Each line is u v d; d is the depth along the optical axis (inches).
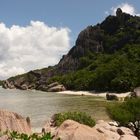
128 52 6501.0
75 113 1350.9
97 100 4192.9
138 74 5137.8
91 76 6136.8
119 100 4047.7
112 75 5418.3
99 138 574.9
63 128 610.5
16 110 3213.6
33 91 7180.1
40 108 3380.9
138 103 1514.5
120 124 1514.5
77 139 560.7
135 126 1499.8
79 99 4441.4
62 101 4188.0
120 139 835.4
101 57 7652.6
